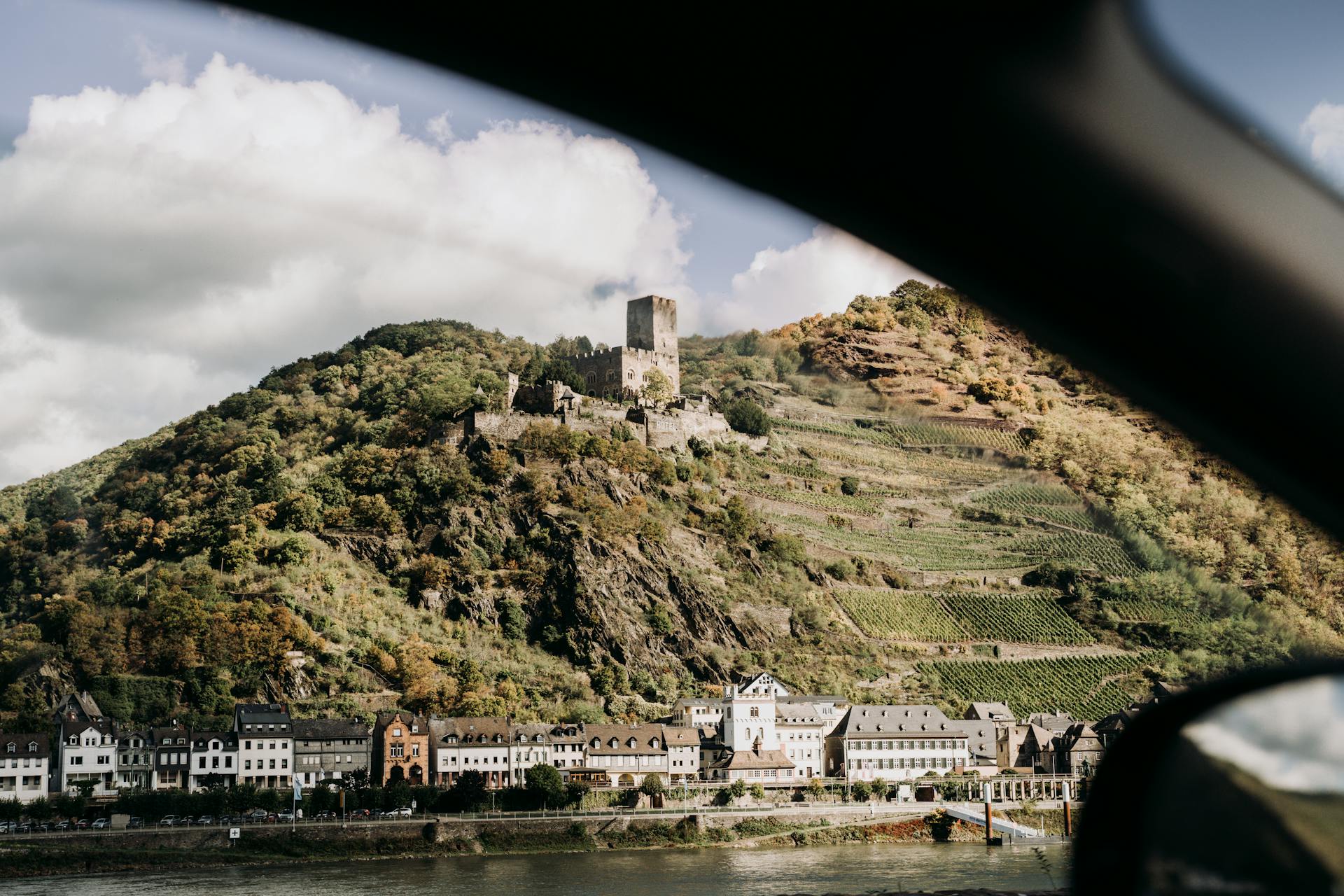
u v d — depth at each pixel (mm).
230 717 175250
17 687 177875
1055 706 167500
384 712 157875
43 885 93250
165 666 184125
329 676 185000
